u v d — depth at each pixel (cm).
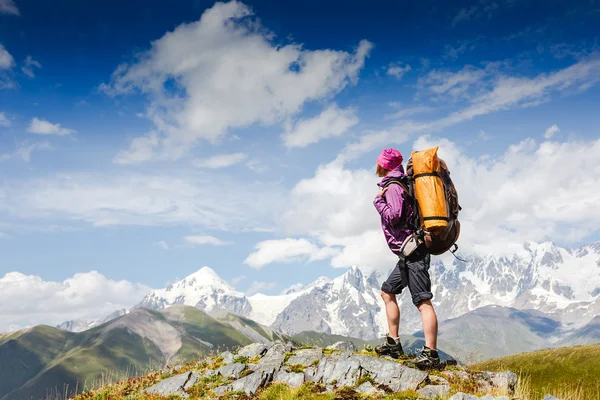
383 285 1036
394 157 980
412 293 968
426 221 889
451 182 937
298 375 1072
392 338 1049
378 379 968
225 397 1045
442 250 940
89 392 1276
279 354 1259
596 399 2502
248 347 1359
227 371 1186
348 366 1017
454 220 916
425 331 971
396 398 876
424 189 899
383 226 981
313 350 1241
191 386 1152
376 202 968
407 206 931
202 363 1336
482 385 968
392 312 1041
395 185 940
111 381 1360
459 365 1076
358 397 908
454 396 849
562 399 985
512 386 990
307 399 936
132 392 1206
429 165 908
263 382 1084
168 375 1297
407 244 938
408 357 1042
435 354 982
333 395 927
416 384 928
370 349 1162
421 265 946
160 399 1102
